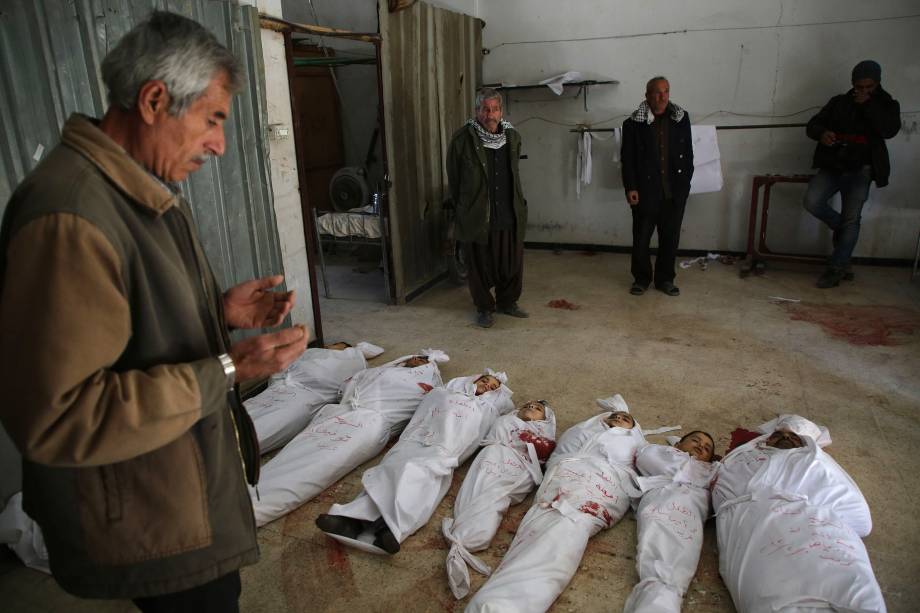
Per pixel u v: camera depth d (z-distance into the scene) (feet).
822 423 9.78
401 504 7.09
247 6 9.82
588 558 7.03
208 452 3.52
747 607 5.79
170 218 3.56
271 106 10.94
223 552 3.61
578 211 21.06
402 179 15.47
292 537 7.44
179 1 8.65
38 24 6.94
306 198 12.01
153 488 3.33
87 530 3.28
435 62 16.57
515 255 14.07
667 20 18.45
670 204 15.71
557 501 7.04
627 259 20.13
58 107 7.22
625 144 15.58
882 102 15.25
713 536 7.31
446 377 11.71
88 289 2.84
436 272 17.85
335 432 8.61
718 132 18.80
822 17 17.10
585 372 11.82
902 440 9.25
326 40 21.20
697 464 7.91
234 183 9.96
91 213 2.89
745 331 13.70
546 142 20.75
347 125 22.02
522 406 9.58
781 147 18.34
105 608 6.35
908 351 12.37
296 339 3.51
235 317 4.34
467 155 13.24
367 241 16.10
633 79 19.26
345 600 6.50
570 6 19.29
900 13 16.46
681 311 15.11
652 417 10.12
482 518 7.19
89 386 2.84
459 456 8.25
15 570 6.80
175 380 3.05
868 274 17.63
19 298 2.78
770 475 6.96
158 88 3.10
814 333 13.47
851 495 6.71
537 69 20.16
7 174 6.81
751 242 17.88
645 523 6.93
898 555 6.89
